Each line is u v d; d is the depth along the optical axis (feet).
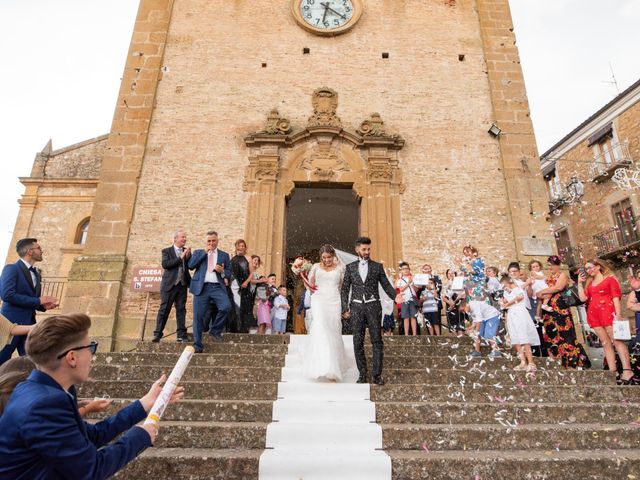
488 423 14.01
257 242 31.86
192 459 11.09
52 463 5.60
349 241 60.34
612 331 19.17
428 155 34.86
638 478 11.41
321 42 38.32
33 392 5.97
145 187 32.71
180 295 22.09
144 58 36.47
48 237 48.21
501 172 34.47
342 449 12.25
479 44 38.81
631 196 53.16
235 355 18.86
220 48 37.45
